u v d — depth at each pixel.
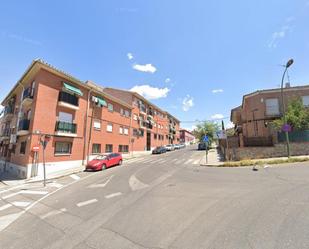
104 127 26.03
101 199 8.19
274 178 9.30
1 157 25.50
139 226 5.11
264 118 23.81
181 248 3.86
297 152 17.06
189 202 6.71
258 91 24.56
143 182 11.08
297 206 5.49
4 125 27.12
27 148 16.94
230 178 10.22
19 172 17.61
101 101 24.62
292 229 4.21
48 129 18.09
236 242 3.88
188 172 13.48
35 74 18.86
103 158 18.94
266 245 3.68
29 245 4.51
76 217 6.25
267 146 18.77
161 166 17.75
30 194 10.32
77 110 21.38
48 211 7.13
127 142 32.06
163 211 6.08
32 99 18.25
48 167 17.75
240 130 33.44
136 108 36.38
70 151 20.31
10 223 6.14
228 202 6.35
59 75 19.39
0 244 4.67
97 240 4.50
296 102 20.14
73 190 10.51
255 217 4.98
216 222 4.90
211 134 41.06
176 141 66.06
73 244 4.40
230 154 19.61
